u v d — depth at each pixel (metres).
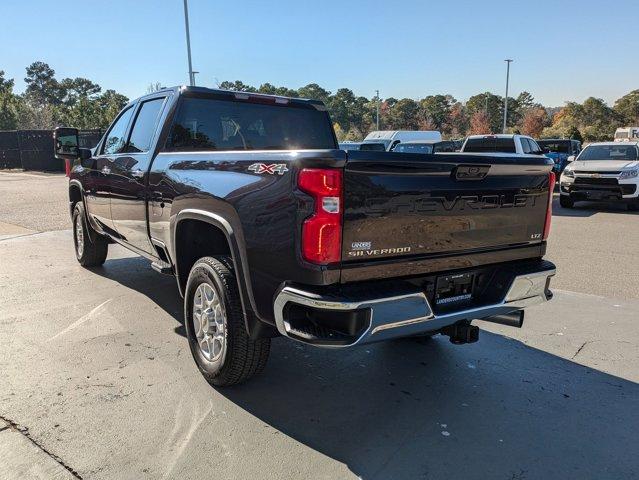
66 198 14.73
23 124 56.53
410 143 17.03
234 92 4.76
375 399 3.48
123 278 6.30
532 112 82.00
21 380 3.62
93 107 60.75
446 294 3.19
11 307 5.17
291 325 2.83
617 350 4.33
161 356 4.05
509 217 3.35
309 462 2.77
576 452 2.90
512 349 4.34
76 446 2.86
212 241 3.88
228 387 3.57
